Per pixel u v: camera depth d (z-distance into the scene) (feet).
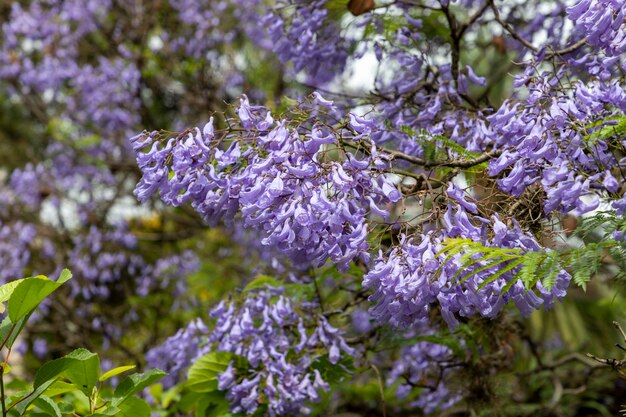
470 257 7.36
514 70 16.33
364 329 15.30
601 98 8.66
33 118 31.89
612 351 19.53
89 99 24.97
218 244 25.45
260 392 11.45
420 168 11.60
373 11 12.71
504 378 14.80
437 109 10.90
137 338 24.54
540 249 7.88
